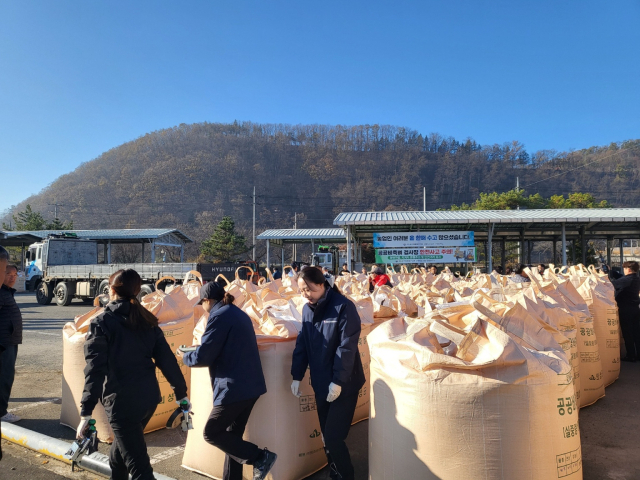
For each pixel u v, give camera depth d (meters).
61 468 3.95
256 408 3.31
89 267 18.00
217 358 3.04
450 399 2.43
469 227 23.92
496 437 2.36
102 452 4.14
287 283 8.12
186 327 4.82
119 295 2.93
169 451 4.16
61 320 13.78
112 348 2.82
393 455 2.64
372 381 2.93
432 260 20.58
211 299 3.17
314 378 3.10
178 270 16.42
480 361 2.47
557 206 38.31
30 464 4.03
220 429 3.00
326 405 3.14
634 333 7.15
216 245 42.09
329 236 32.62
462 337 2.68
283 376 3.37
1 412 4.57
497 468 2.35
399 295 5.32
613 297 6.14
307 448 3.47
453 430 2.42
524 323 2.84
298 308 4.18
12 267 4.66
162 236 32.22
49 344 9.66
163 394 4.62
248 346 3.07
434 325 2.79
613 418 4.68
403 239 20.72
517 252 36.50
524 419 2.36
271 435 3.29
